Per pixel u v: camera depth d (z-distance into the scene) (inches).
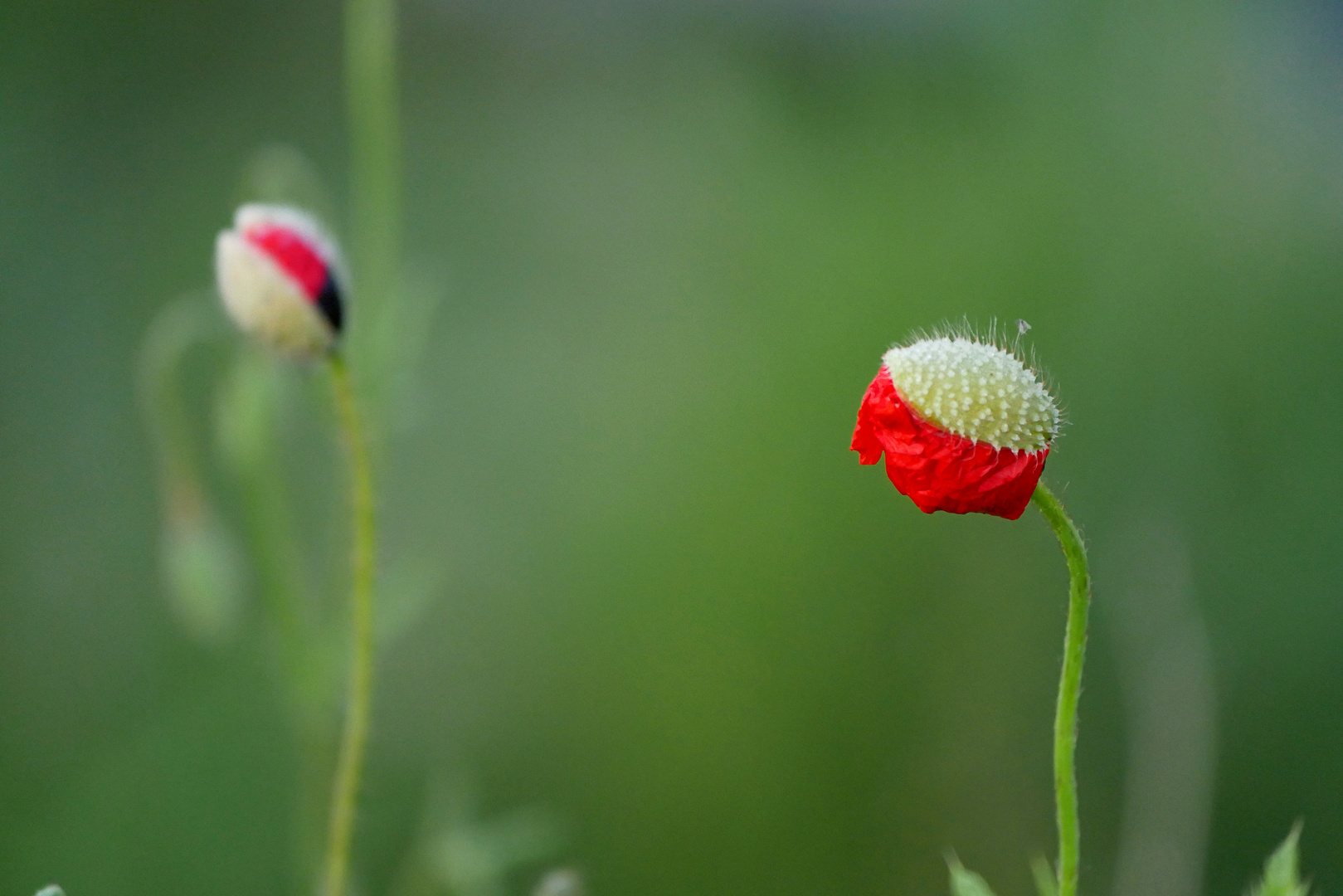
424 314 25.7
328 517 37.0
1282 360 34.9
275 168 26.0
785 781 31.6
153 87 51.1
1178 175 38.3
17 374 41.3
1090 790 30.9
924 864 30.8
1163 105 39.6
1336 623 31.4
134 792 32.3
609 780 32.5
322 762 25.2
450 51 53.2
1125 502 33.6
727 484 35.5
